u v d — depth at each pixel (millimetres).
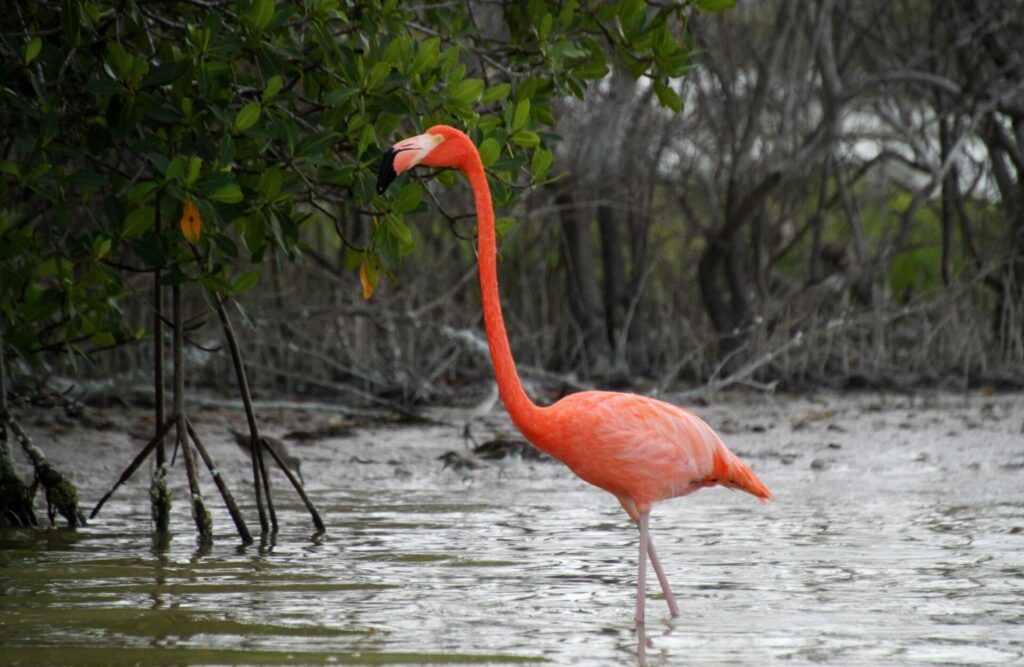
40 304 11305
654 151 27625
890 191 32781
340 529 11016
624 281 28000
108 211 9914
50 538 10516
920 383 25125
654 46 10977
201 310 22609
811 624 7445
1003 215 29188
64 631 7230
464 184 24797
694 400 22766
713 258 26781
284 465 10906
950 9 28453
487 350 20938
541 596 8234
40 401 14211
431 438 17875
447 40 11250
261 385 23688
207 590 8383
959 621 7492
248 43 9555
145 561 9453
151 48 10617
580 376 25453
